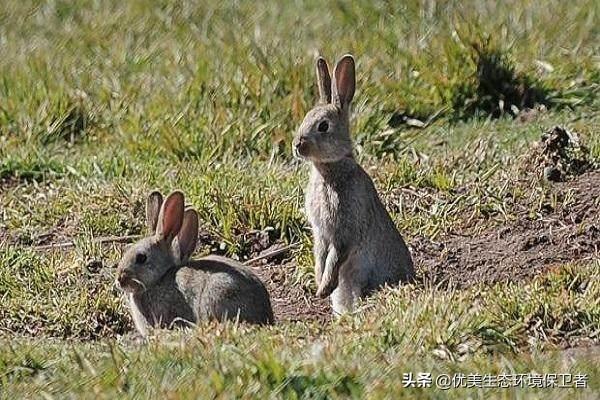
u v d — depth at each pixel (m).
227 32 20.30
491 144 15.55
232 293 11.69
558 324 10.77
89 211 14.52
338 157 12.31
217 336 10.27
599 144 14.84
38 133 17.03
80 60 19.78
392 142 16.03
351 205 12.31
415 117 16.88
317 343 10.06
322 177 12.41
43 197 15.10
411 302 10.90
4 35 21.80
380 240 12.48
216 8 22.16
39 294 13.05
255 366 9.34
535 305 10.87
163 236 12.07
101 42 20.70
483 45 17.31
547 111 16.91
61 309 12.54
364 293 12.45
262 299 11.84
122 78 18.58
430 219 13.97
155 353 9.89
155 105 17.22
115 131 17.20
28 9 22.95
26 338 11.77
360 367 9.40
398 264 12.61
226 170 15.12
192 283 11.87
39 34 21.81
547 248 13.26
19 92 17.91
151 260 11.99
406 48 18.14
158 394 9.09
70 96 17.58
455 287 12.06
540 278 11.69
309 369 9.36
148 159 16.09
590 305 10.87
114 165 15.70
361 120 16.11
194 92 17.33
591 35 18.73
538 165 14.49
